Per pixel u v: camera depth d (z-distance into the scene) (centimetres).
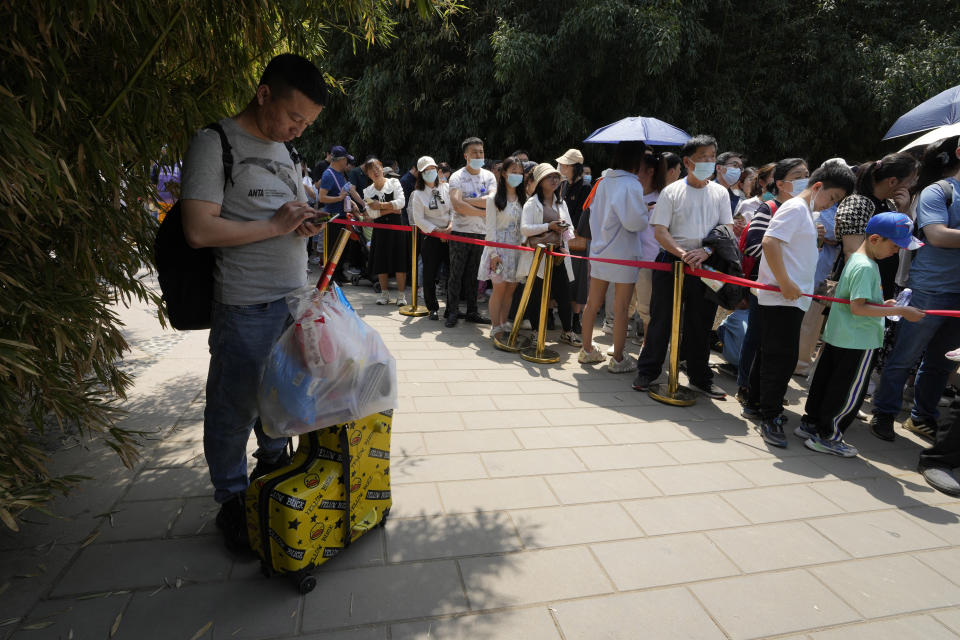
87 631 175
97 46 196
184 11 202
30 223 190
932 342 356
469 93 968
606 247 434
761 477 298
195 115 232
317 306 192
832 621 198
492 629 185
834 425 327
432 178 571
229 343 203
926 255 346
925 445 353
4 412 183
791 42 1141
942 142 384
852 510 271
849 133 1202
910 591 216
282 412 189
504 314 536
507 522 244
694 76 1066
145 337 473
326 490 198
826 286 396
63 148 188
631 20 852
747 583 215
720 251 371
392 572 209
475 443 317
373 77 966
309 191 729
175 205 195
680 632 189
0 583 194
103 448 288
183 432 309
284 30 256
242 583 200
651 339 409
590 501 264
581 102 1001
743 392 403
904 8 1204
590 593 204
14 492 185
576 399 392
